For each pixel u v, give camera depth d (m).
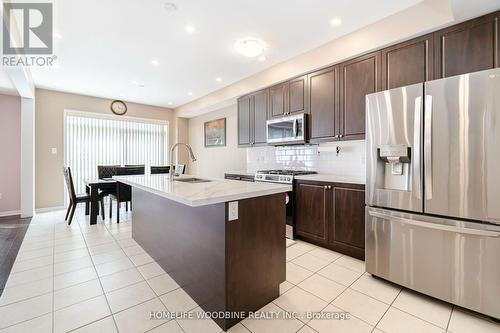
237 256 1.58
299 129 3.21
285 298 1.86
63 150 4.91
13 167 4.49
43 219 4.12
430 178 1.77
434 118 1.74
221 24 2.50
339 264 2.43
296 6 2.21
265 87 3.79
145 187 2.06
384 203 2.04
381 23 2.41
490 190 1.54
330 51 2.87
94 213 3.84
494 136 1.52
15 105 4.50
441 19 2.03
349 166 3.17
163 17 2.37
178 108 6.38
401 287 2.01
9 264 2.41
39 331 1.49
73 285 2.03
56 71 3.77
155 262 2.48
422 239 1.83
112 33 2.65
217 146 5.65
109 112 5.50
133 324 1.56
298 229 3.08
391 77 2.39
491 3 1.73
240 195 1.57
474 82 1.58
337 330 1.51
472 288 1.62
